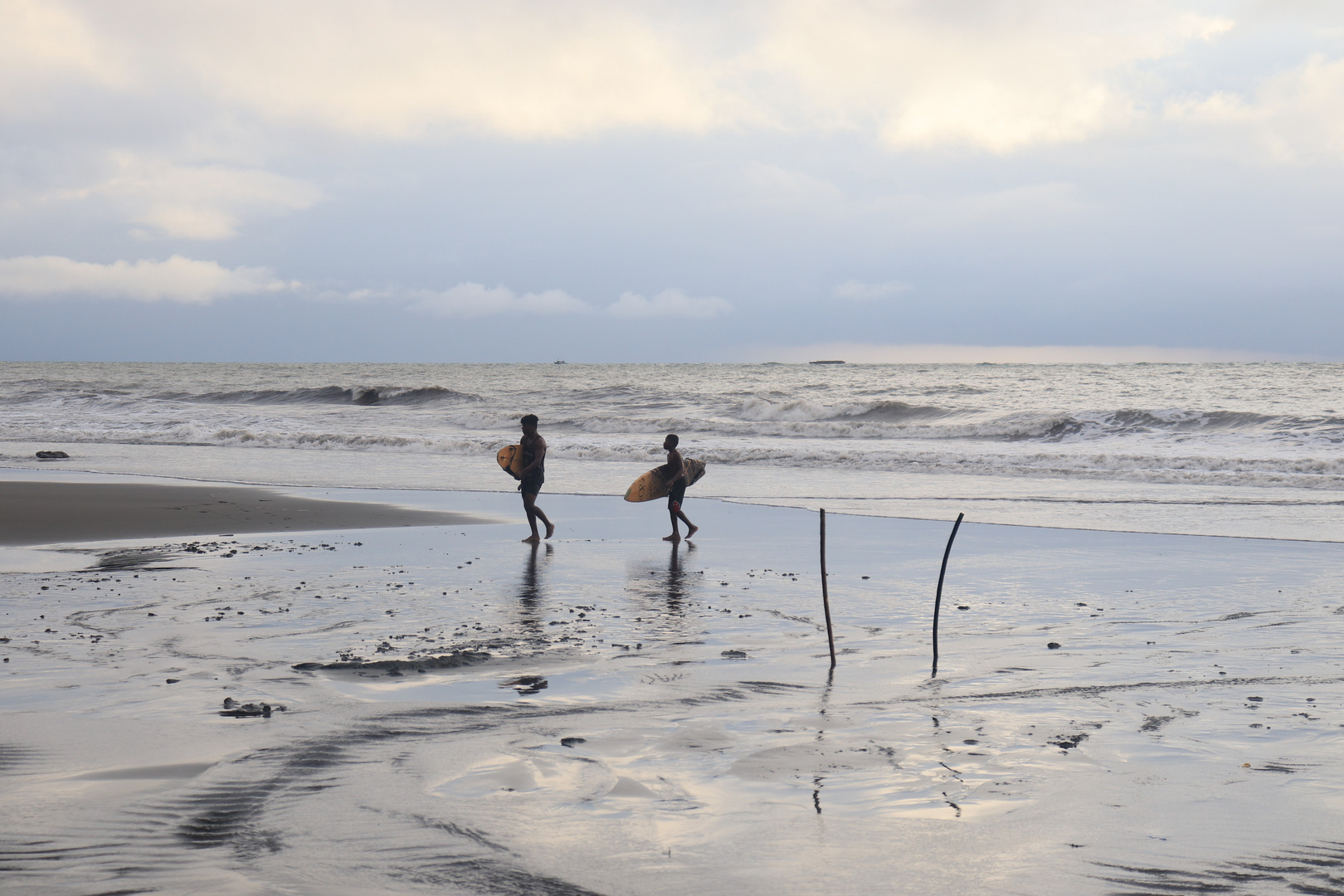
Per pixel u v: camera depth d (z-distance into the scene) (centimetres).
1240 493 1966
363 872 317
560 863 326
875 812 375
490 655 660
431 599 888
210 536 1338
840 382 8131
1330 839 348
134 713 509
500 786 402
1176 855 335
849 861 329
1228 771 424
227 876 313
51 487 1908
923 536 1384
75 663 626
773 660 659
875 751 454
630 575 1042
